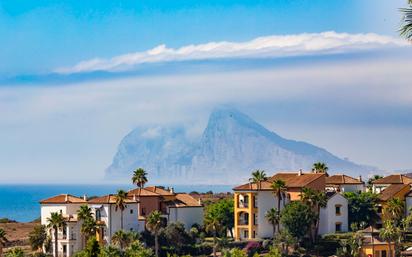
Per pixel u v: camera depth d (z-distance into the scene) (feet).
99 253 604.90
